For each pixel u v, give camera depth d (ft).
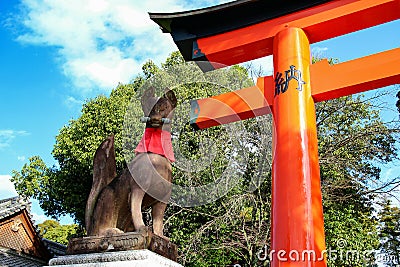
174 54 44.47
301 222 14.76
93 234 12.94
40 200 51.11
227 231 35.68
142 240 11.98
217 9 19.72
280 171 15.99
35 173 50.60
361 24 18.17
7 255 53.42
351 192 37.09
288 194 15.37
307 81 17.71
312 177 15.70
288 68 17.70
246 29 19.92
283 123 16.72
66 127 50.65
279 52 18.38
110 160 14.28
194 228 37.50
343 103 38.19
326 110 38.58
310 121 16.81
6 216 54.08
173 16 20.31
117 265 11.48
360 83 16.89
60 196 48.19
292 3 19.12
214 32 20.57
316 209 15.19
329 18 18.04
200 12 19.97
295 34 18.39
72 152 45.98
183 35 20.99
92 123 45.91
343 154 36.91
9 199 61.52
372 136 35.53
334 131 38.78
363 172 36.88
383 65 16.88
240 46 19.60
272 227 15.49
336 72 17.56
